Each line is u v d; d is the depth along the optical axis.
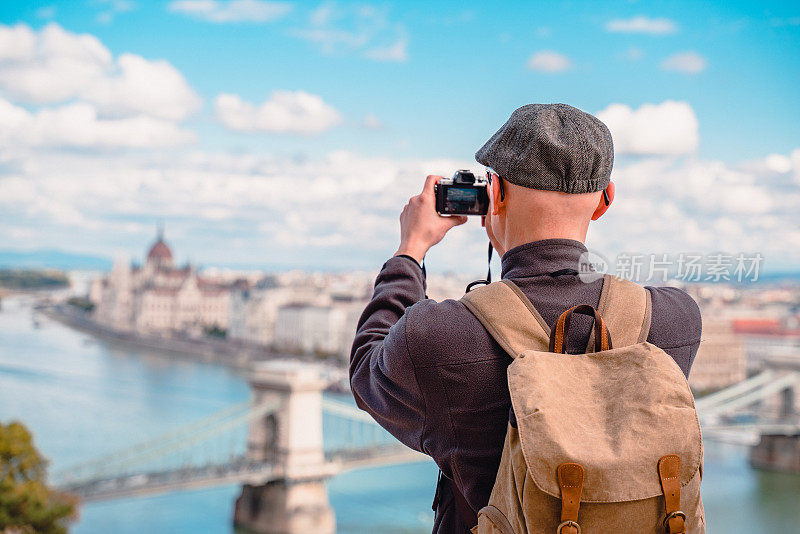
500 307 2.36
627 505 2.04
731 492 78.00
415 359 2.33
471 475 2.34
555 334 2.29
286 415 68.38
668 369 2.21
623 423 2.12
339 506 71.25
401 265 2.62
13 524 32.47
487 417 2.32
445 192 2.63
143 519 68.94
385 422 2.50
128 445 99.12
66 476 62.38
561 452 2.06
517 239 2.49
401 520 67.56
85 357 195.38
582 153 2.35
